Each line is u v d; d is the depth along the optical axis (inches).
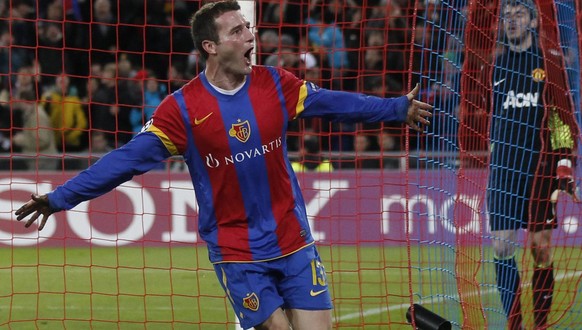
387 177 1610.5
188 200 1642.5
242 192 665.6
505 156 984.9
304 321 670.5
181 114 655.8
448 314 849.5
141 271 1434.5
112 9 1904.5
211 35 650.8
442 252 861.2
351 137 1754.4
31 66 1873.8
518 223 984.3
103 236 1654.8
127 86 1806.1
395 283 1296.8
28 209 660.7
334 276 1364.4
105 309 1169.4
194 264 1486.2
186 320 1105.4
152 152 657.6
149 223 1648.6
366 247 1625.2
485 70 966.4
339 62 1790.1
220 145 656.4
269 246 668.1
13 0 1884.8
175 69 1843.0
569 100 989.2
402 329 1043.3
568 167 991.0
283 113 665.6
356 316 1106.7
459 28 855.7
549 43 979.3
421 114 677.9
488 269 971.3
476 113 975.0
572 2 1009.5
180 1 1883.6
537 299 991.6
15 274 1416.1
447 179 877.2
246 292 666.8
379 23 1801.2
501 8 957.8
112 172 651.5
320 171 1647.4
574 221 1289.4
